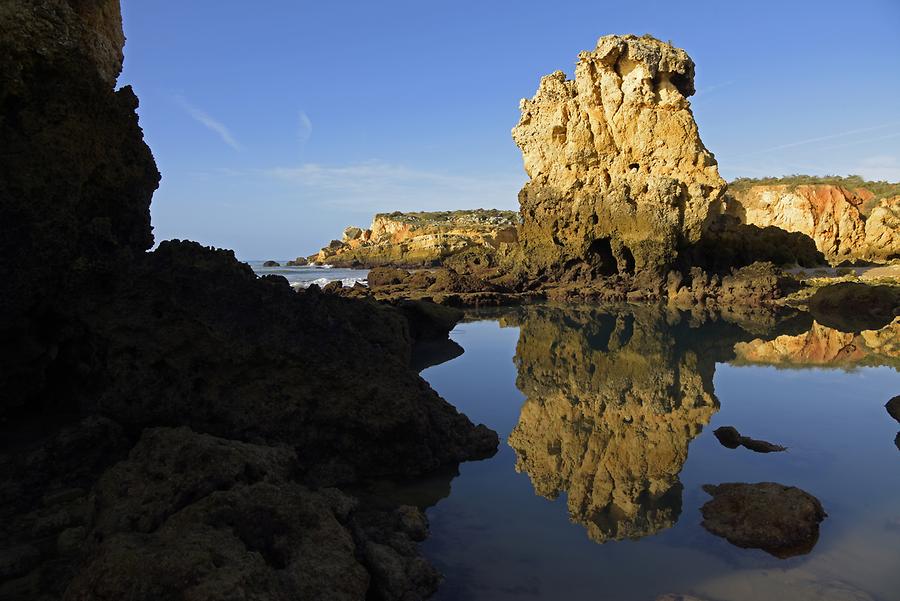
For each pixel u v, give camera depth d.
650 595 5.99
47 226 9.60
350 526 6.31
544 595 6.01
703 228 39.22
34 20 9.61
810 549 6.88
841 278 37.84
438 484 8.92
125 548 4.68
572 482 9.00
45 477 7.70
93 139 10.71
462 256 50.88
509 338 23.00
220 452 6.29
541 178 43.84
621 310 31.80
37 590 5.36
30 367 9.83
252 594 4.49
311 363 9.34
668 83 40.31
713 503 7.98
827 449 10.35
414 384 10.25
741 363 17.89
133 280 9.53
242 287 9.76
